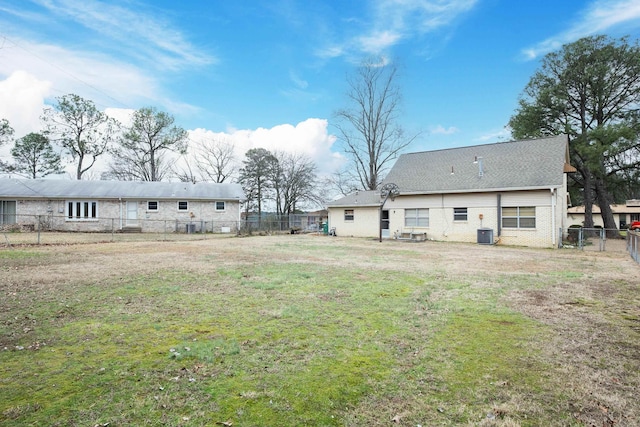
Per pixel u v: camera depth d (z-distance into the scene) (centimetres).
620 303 554
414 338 390
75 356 331
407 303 544
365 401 256
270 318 459
